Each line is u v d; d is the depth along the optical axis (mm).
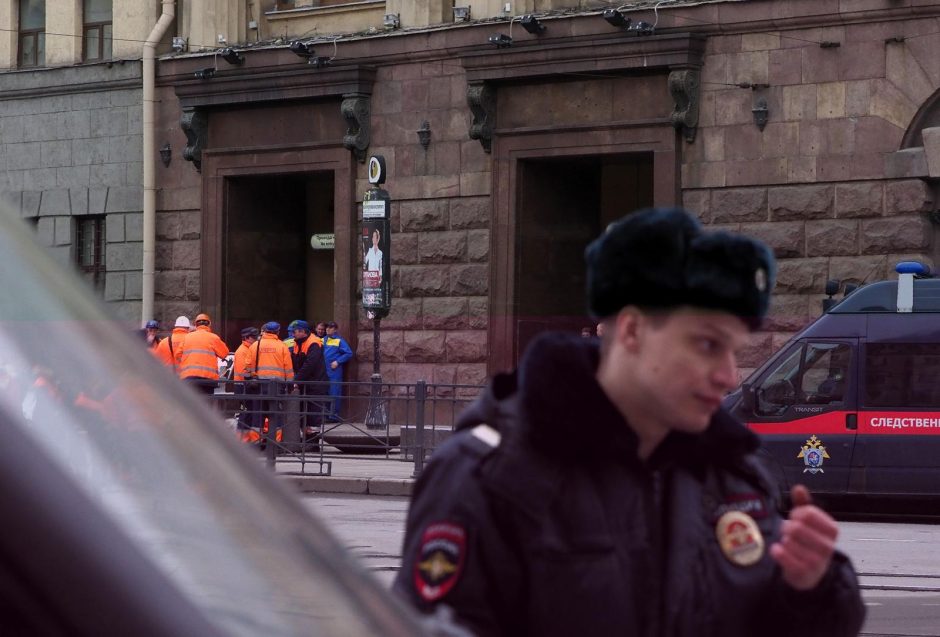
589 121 21922
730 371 2396
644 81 21453
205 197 25672
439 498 2404
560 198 23344
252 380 17781
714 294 2340
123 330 1227
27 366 1092
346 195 24156
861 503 15250
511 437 2393
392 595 1365
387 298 21234
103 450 1107
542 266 23109
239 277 25828
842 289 19891
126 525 1063
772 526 2539
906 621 9531
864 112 19766
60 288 1167
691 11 20766
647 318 2387
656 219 2406
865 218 19766
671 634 2387
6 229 1166
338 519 14102
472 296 23062
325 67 24062
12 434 1014
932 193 19609
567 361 2371
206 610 1078
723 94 20750
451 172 23250
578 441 2352
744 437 2512
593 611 2332
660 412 2400
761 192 20469
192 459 1194
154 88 26031
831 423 15164
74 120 26984
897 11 19438
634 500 2400
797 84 20219
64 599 1001
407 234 23656
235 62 24875
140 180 26328
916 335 15008
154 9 26234
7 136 27750
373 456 17203
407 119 23641
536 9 22344
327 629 1202
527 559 2342
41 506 1004
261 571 1180
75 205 26969
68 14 27047
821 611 2475
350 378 24094
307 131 24688
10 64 27750
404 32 23469
